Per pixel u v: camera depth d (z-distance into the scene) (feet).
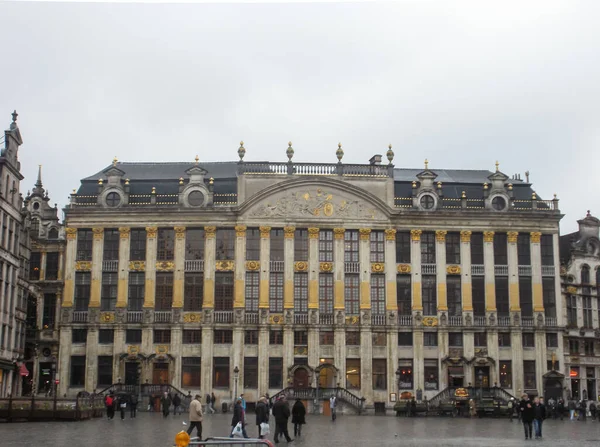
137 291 268.82
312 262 269.64
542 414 144.46
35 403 164.86
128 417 202.59
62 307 267.18
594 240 292.81
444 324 270.05
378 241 274.36
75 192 275.59
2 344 220.64
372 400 262.88
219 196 273.95
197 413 115.14
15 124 229.25
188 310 266.77
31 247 276.41
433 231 275.80
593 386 284.82
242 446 63.26
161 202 275.18
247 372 263.49
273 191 271.69
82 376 264.52
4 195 219.00
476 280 275.59
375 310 270.05
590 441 131.64
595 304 289.53
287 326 264.93
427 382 267.39
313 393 254.68
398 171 301.84
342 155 277.44
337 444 121.39
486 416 235.81
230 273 268.82
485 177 298.76
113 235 272.31
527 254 279.08
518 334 272.10
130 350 264.52
